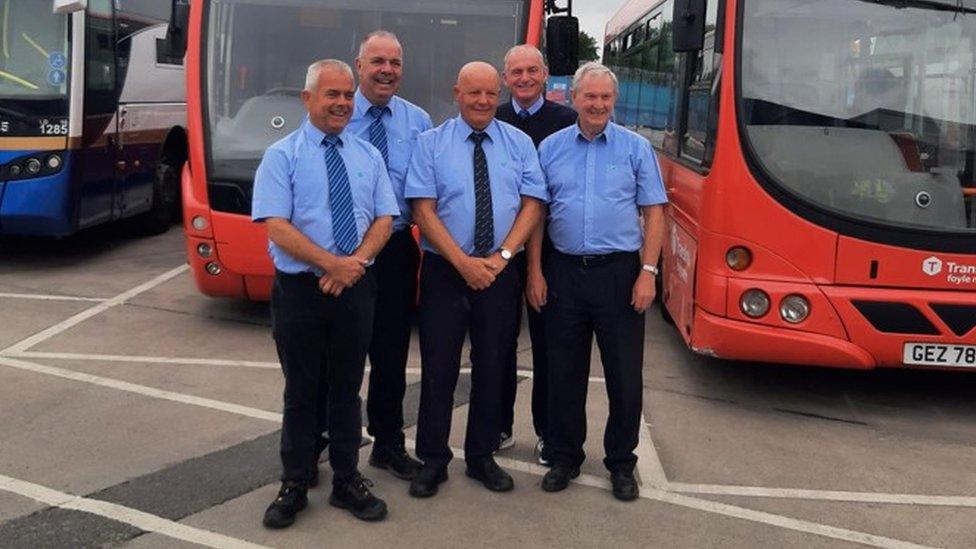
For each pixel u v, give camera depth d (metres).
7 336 7.32
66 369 6.52
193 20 7.75
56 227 9.37
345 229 4.11
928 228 5.83
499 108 5.12
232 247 7.48
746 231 5.93
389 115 4.70
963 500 4.88
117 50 10.39
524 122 5.07
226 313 8.26
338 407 4.37
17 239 11.70
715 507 4.69
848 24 5.97
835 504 4.78
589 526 4.41
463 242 4.52
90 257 10.65
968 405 6.47
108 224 12.77
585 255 4.64
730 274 5.97
